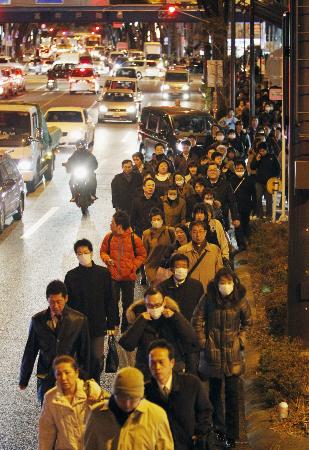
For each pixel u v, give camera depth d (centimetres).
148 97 7538
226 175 2141
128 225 1448
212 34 4691
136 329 962
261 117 3831
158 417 715
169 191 1733
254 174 2433
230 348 1034
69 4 8319
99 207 2891
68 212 2816
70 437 799
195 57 11275
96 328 1134
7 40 13112
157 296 952
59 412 797
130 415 711
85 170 2708
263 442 1038
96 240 2353
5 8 8400
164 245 1492
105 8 8219
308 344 1273
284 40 1308
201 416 816
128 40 15938
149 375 957
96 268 1141
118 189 2053
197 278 1230
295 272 1272
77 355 987
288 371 1155
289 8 1257
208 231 1433
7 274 1972
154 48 11600
